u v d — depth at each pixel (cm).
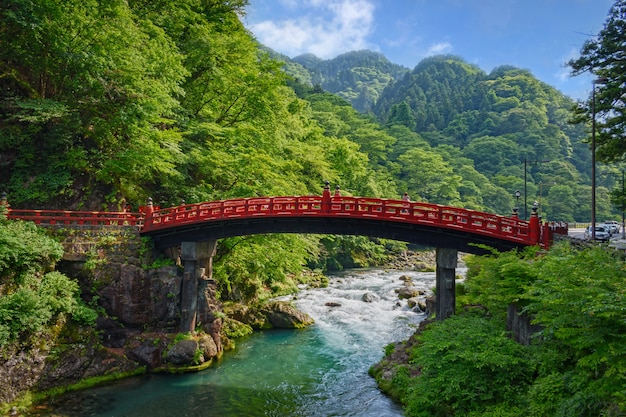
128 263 2314
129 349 2178
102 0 2472
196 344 2275
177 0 3478
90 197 2725
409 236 2322
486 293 1784
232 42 3462
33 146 2645
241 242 2912
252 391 1994
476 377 1379
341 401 1880
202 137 3266
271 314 2994
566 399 1066
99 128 2684
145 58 2606
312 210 2334
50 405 1783
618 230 4319
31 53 2486
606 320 1034
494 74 18300
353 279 4616
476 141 11369
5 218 2080
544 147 11319
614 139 2328
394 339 2717
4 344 1700
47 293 1933
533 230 2055
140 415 1741
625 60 2183
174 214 2417
